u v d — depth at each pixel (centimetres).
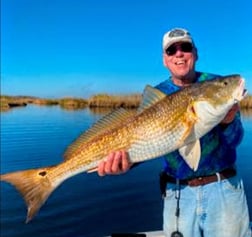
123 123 114
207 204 121
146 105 113
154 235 159
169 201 127
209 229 121
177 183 124
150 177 376
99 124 116
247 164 378
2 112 1331
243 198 123
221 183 120
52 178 119
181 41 123
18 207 306
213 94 106
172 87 128
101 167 113
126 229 266
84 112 1189
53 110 1423
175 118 108
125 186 347
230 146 118
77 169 117
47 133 714
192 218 122
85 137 118
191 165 108
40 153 523
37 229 271
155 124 110
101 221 278
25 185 119
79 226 271
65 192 337
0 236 259
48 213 293
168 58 126
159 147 110
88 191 338
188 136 107
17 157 498
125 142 112
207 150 119
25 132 742
